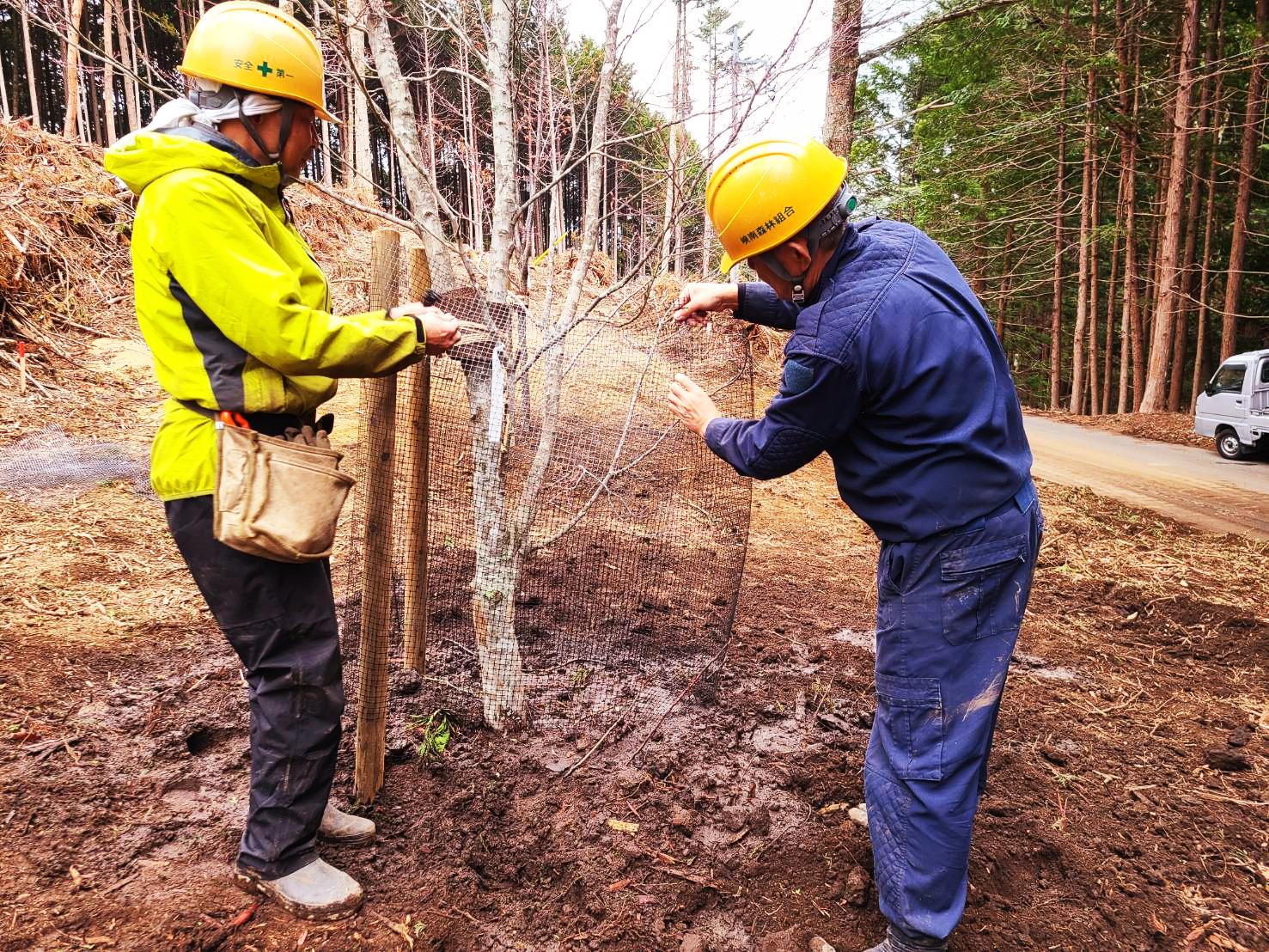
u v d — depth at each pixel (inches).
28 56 665.0
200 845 83.3
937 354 65.7
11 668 111.7
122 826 85.0
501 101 101.0
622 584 125.8
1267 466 437.7
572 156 127.6
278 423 70.5
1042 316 1008.9
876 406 68.7
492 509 101.3
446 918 77.0
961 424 67.6
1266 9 610.5
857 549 217.3
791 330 95.0
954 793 69.9
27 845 80.0
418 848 86.1
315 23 98.8
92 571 147.9
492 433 99.0
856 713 123.8
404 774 98.1
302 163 72.4
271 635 70.9
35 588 137.0
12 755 93.7
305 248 73.8
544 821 91.8
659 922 79.7
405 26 115.8
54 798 87.4
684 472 118.0
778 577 185.9
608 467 114.7
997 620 69.9
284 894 74.5
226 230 62.1
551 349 104.4
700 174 102.4
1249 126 617.0
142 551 160.7
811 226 69.1
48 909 72.0
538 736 107.6
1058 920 83.5
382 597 88.1
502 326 97.6
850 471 73.3
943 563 69.0
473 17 121.2
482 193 145.0
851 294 67.3
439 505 109.3
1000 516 68.9
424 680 112.1
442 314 74.4
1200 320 706.2
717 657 124.3
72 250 344.2
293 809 74.6
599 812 94.7
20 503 174.7
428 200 101.3
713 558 126.6
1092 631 172.6
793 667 139.1
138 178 62.4
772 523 232.8
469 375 98.1
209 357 65.4
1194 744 122.6
